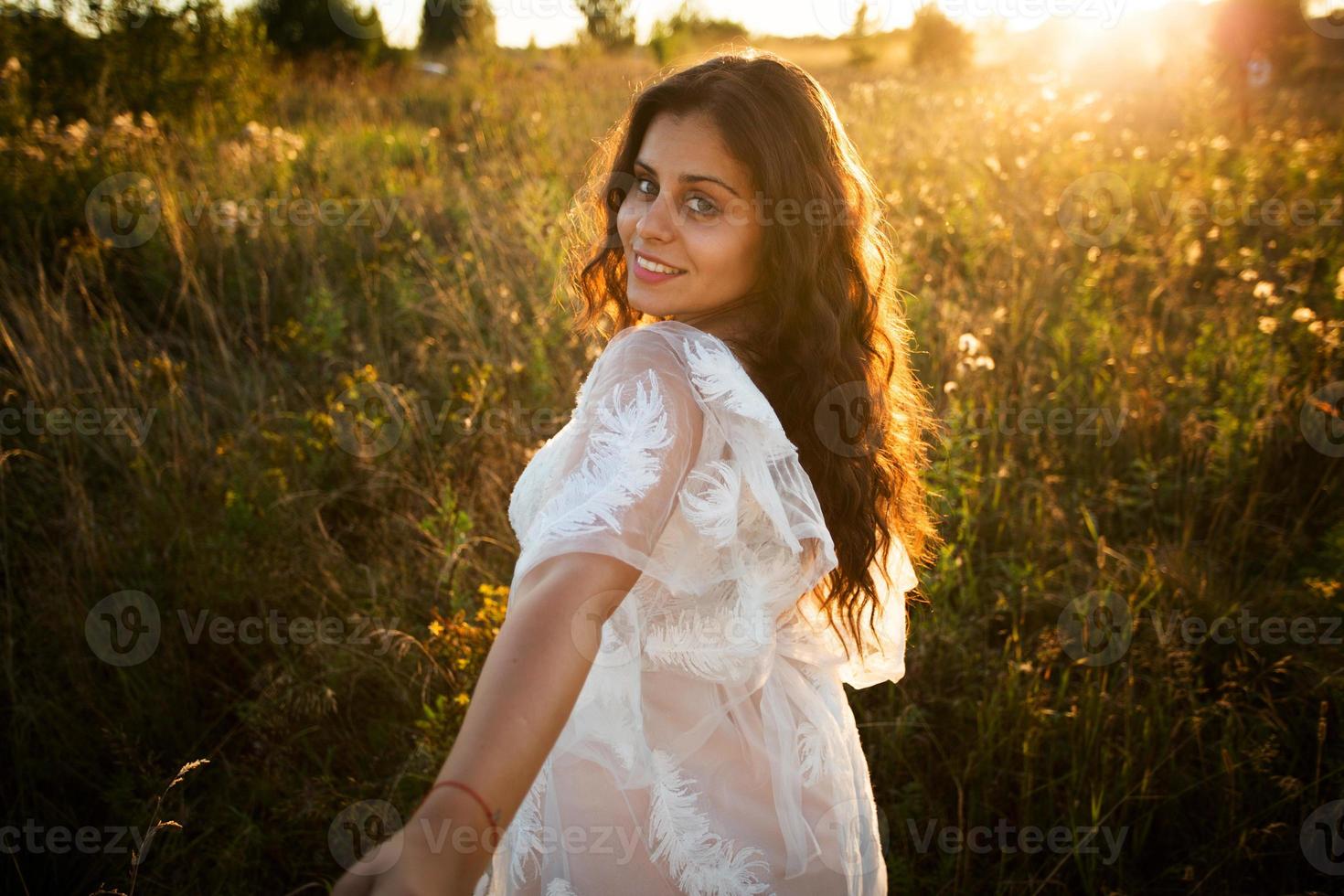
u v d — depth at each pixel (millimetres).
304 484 3512
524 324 4414
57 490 3422
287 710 2475
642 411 901
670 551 963
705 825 1055
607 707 1032
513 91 10312
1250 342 4129
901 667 1409
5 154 5660
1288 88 12523
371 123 9266
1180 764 2412
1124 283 5211
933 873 2242
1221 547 3314
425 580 3033
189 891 2154
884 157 7332
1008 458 3520
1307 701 2543
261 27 10148
